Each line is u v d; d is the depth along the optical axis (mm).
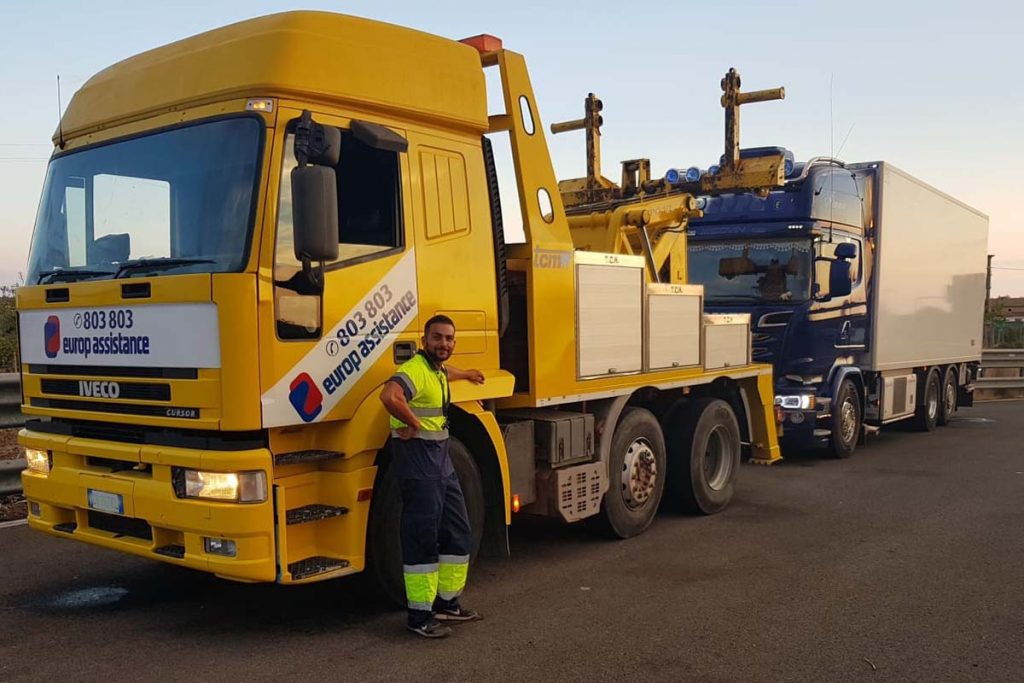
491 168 5879
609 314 6836
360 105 4945
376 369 4953
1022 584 5957
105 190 5066
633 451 7238
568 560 6559
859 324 12000
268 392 4387
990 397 22484
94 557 6430
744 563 6469
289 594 5617
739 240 11398
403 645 4766
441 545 5039
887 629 5082
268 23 4738
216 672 4371
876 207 12219
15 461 7789
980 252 17234
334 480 4832
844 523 7797
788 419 11188
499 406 6082
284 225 4516
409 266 5160
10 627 5004
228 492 4375
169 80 4914
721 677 4391
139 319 4629
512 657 4613
